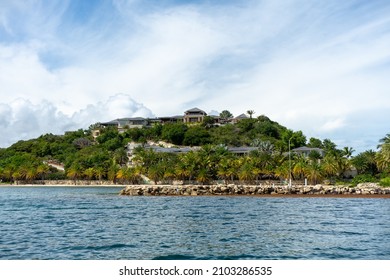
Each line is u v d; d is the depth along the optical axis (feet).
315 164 409.28
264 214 171.12
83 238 112.06
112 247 98.94
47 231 125.59
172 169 463.42
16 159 623.77
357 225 135.23
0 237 114.32
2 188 496.23
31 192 393.09
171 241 106.63
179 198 280.92
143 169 501.56
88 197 301.22
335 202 238.27
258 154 474.90
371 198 270.05
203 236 114.32
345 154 477.36
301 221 146.61
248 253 91.15
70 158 599.98
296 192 298.15
